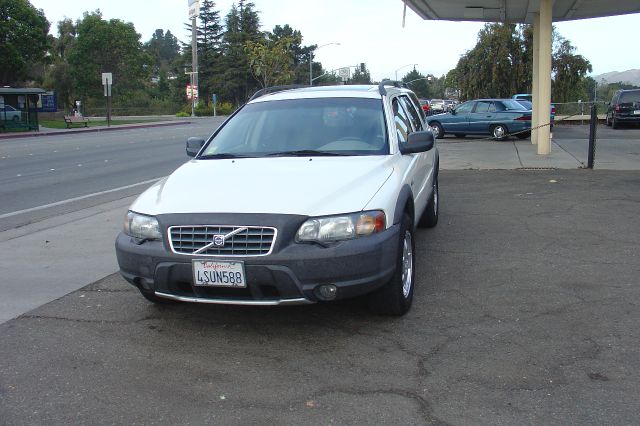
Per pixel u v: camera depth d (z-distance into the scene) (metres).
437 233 7.54
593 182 11.08
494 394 3.52
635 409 3.32
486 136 23.27
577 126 29.92
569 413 3.29
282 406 3.45
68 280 5.95
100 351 4.27
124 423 3.31
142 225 4.36
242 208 4.16
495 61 42.00
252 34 98.31
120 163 17.64
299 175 4.59
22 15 53.03
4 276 6.12
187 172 4.99
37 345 4.39
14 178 14.39
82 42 76.19
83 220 8.87
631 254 6.36
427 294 5.28
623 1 16.72
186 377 3.84
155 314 4.96
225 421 3.31
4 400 3.60
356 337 4.38
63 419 3.37
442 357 4.02
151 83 112.12
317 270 4.01
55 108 51.44
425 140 5.30
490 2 17.25
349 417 3.31
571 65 41.38
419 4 17.58
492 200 9.69
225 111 77.31
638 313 4.71
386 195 4.42
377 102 5.77
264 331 4.54
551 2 15.06
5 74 53.59
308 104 5.84
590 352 4.04
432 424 3.22
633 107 25.69
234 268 4.02
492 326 4.52
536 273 5.80
